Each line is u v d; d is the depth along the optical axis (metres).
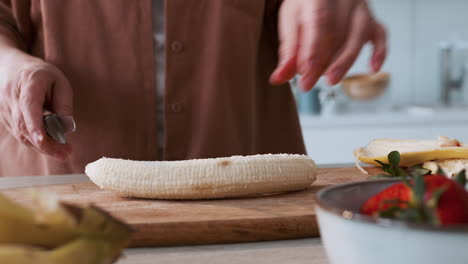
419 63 2.65
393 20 2.62
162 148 1.08
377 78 2.31
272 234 0.54
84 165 1.05
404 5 2.62
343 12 0.56
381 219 0.29
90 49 1.03
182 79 1.05
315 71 0.56
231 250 0.50
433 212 0.29
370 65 0.57
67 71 1.04
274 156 0.69
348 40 0.56
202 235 0.53
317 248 0.50
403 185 0.34
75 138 1.05
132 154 1.05
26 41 1.10
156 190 0.64
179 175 0.64
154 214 0.58
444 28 2.63
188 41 1.04
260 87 1.15
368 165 0.96
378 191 0.38
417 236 0.27
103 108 1.04
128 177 0.65
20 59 0.85
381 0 2.61
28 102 0.76
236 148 1.08
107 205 0.64
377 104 2.61
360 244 0.29
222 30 1.04
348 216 0.30
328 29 0.55
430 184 0.32
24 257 0.26
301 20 0.58
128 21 1.02
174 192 0.64
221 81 1.05
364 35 0.55
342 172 0.89
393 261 0.29
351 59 0.55
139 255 0.49
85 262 0.27
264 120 1.16
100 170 0.67
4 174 1.14
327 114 2.36
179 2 1.02
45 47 1.04
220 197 0.66
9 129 0.88
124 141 1.05
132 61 1.03
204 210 0.59
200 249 0.51
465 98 2.55
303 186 0.70
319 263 0.44
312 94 2.31
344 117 2.21
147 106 1.05
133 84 1.04
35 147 0.84
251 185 0.65
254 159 0.66
